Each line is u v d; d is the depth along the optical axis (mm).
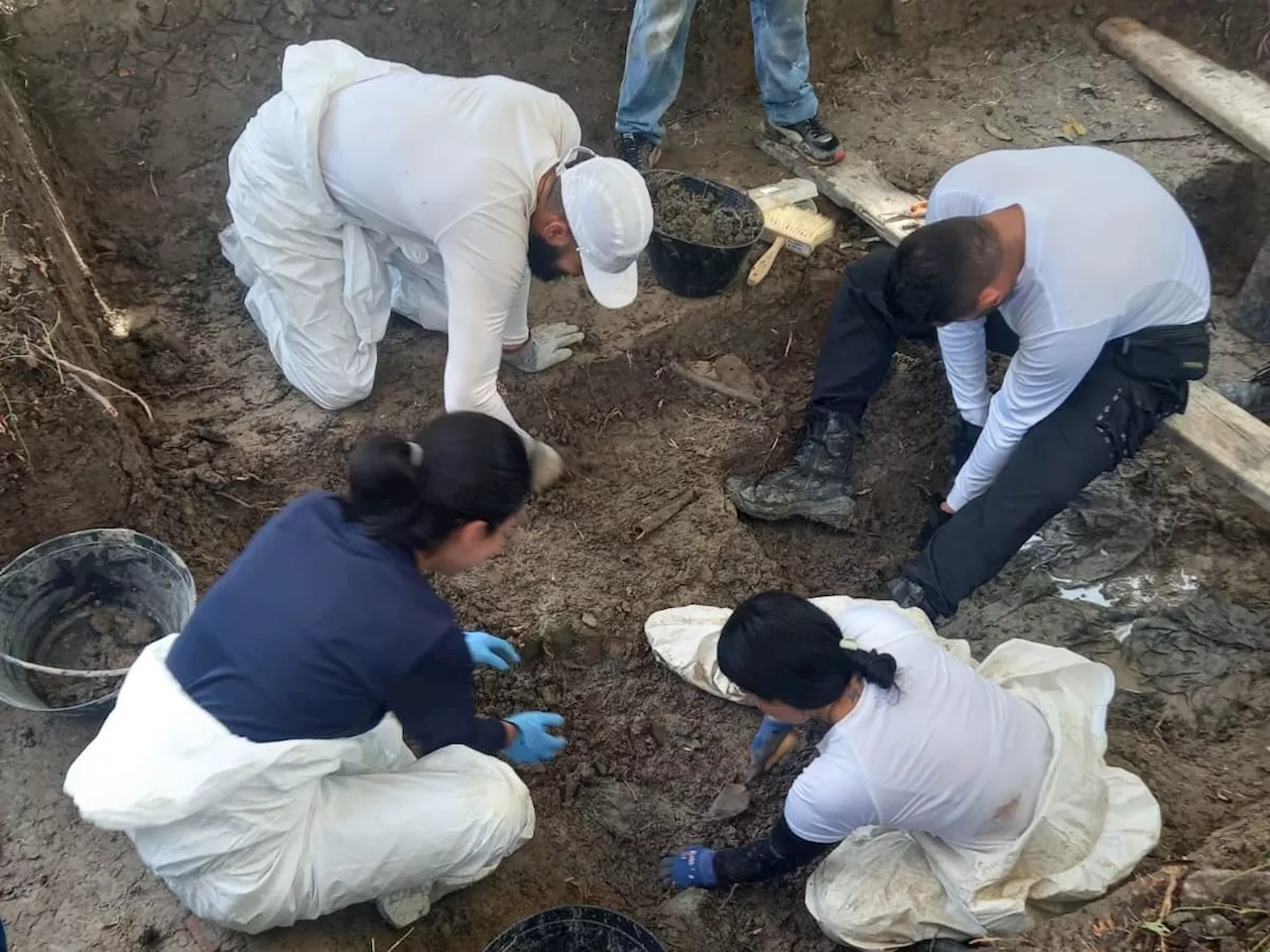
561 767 2633
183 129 3451
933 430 3447
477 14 3650
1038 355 2488
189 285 3385
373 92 2514
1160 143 4145
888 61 4441
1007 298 2467
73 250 3182
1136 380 2646
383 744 2076
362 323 2877
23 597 2334
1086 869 2055
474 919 2275
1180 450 3326
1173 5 4672
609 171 2340
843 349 3090
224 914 1904
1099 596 3047
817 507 3193
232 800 1780
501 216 2330
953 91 4371
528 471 1738
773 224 3559
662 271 3393
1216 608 2965
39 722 2279
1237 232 4223
